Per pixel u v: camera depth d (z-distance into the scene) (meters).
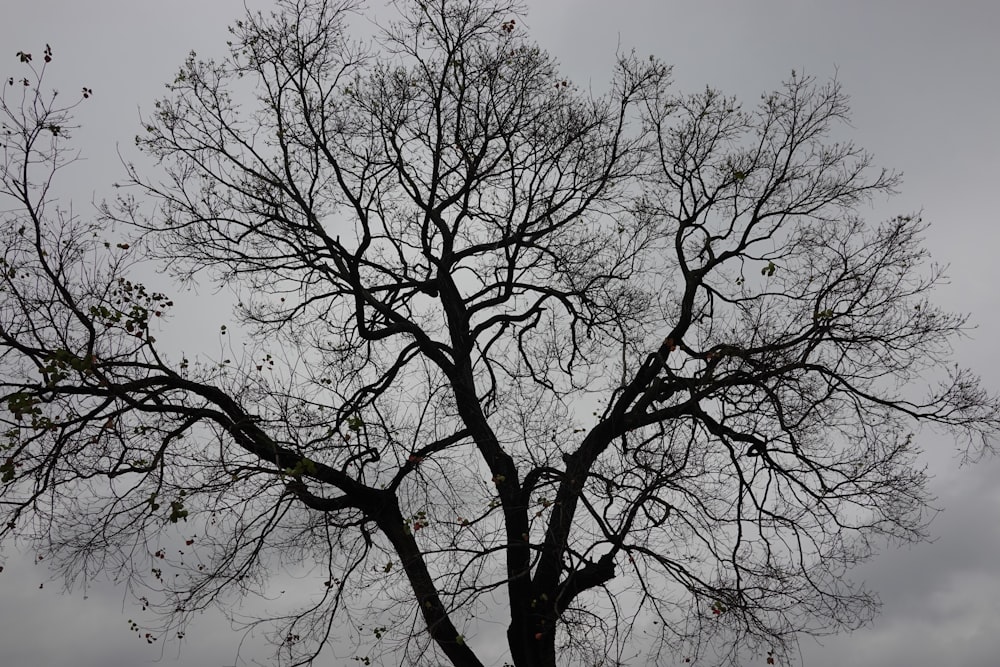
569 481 11.09
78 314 9.83
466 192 13.46
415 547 11.70
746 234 12.85
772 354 11.58
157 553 10.27
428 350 13.11
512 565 11.52
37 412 9.23
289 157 13.20
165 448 9.98
